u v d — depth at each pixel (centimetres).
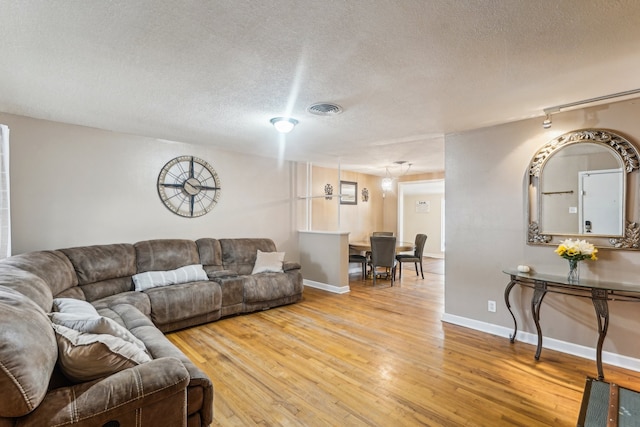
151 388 129
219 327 341
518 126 309
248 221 495
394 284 561
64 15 148
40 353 114
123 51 183
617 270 255
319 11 145
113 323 154
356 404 203
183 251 385
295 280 431
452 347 290
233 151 475
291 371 245
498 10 144
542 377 237
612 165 258
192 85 231
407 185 785
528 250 301
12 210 301
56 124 325
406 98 253
